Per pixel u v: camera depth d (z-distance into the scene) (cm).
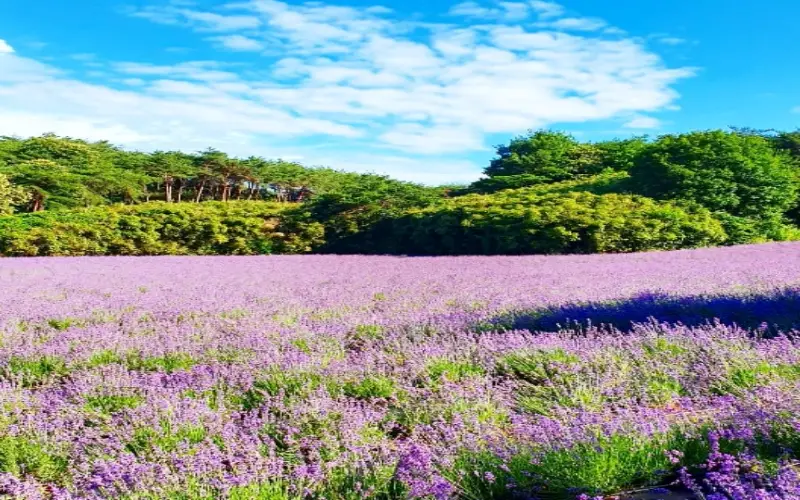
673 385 517
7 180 4275
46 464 394
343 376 550
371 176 3384
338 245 2927
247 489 338
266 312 908
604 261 1761
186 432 432
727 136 2817
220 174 5678
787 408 404
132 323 814
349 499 343
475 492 353
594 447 368
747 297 850
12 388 530
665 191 2808
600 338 641
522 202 2544
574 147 4731
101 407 495
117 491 350
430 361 587
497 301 955
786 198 2817
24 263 2042
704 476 360
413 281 1326
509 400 498
